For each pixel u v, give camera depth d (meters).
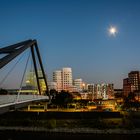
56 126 87.69
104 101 199.25
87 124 88.88
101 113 95.88
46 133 82.38
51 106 131.12
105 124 88.19
